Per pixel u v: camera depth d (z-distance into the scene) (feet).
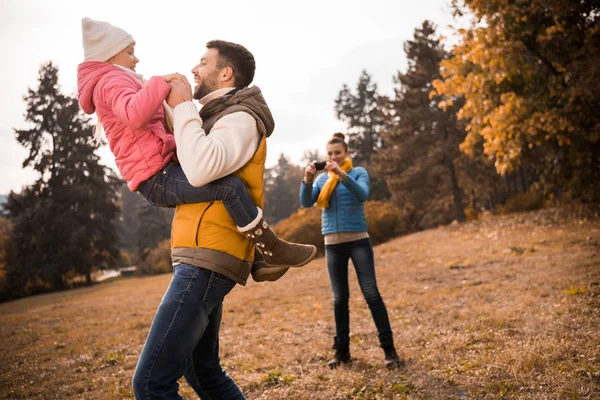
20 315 42.37
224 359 15.28
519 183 107.76
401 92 92.53
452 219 107.14
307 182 13.66
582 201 45.62
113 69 6.50
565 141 37.55
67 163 124.88
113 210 132.16
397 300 23.02
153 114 5.95
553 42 36.01
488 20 36.04
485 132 40.57
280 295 30.89
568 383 9.91
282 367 13.85
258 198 6.51
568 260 27.09
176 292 5.97
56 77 128.47
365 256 13.37
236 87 6.86
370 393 11.12
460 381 11.08
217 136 5.95
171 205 6.32
